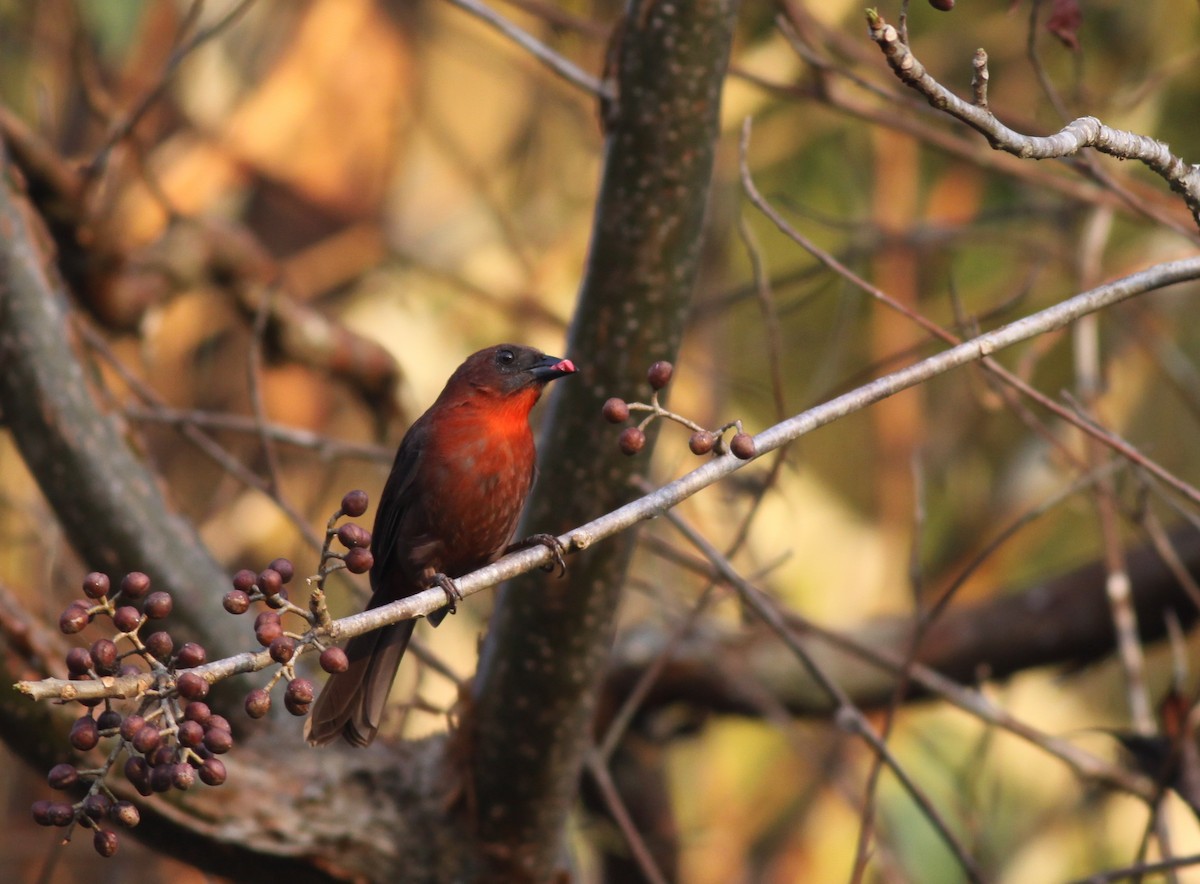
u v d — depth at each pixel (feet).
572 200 53.21
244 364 50.88
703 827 43.14
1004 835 44.11
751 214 51.21
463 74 55.36
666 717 38.75
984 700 31.73
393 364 38.60
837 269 22.61
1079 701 45.83
